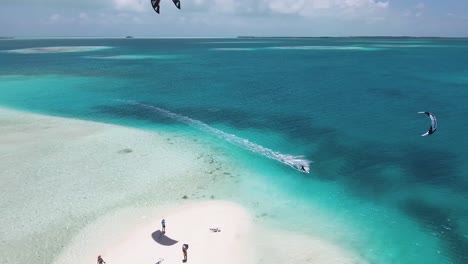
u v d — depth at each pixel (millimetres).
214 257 21609
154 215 25828
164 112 52219
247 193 28750
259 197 28172
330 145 38562
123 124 46531
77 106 55656
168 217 25516
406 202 27219
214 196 28344
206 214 25812
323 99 59875
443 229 23953
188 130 44062
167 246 22516
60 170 32719
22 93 65375
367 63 114562
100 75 87562
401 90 66688
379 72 91625
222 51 183125
